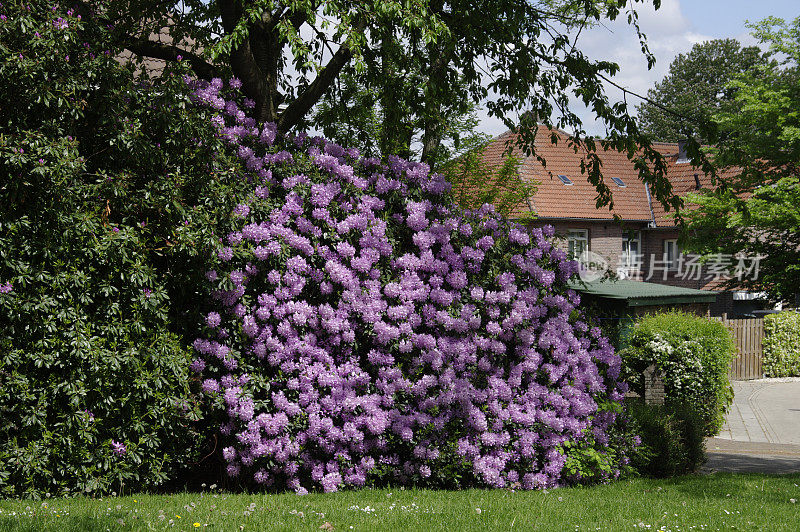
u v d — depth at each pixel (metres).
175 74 7.65
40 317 6.56
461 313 8.50
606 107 11.34
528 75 11.79
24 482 6.60
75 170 6.68
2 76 6.40
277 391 7.85
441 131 13.75
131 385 7.05
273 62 10.22
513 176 17.30
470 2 11.31
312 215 8.22
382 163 9.22
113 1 9.56
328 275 8.11
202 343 7.57
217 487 7.80
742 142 24.16
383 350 8.24
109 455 6.91
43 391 6.64
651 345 13.90
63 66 6.72
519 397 8.62
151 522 5.36
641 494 7.91
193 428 7.71
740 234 24.73
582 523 6.14
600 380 9.40
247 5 8.46
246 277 7.83
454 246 8.88
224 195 7.71
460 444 8.11
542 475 8.38
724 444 13.05
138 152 7.18
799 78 24.94
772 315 22.41
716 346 13.91
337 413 7.95
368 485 8.01
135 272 6.98
